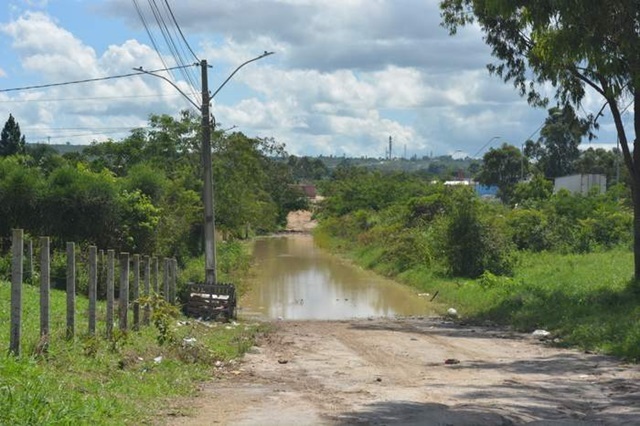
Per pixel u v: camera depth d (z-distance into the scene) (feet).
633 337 51.75
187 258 116.47
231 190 145.28
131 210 91.56
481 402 32.48
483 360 48.67
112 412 26.86
